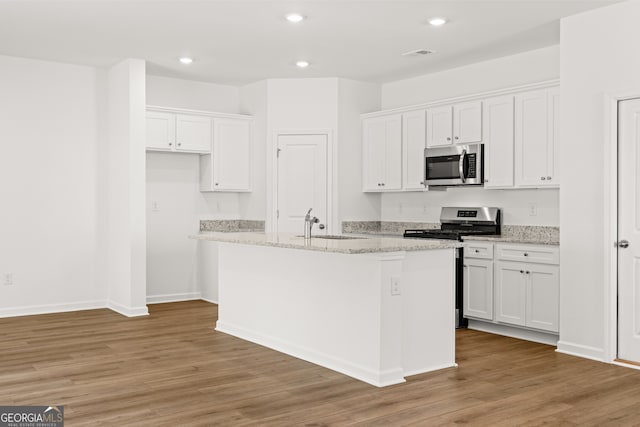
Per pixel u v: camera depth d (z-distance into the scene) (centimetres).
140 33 520
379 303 375
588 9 446
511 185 553
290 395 356
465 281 562
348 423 310
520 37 529
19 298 607
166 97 705
